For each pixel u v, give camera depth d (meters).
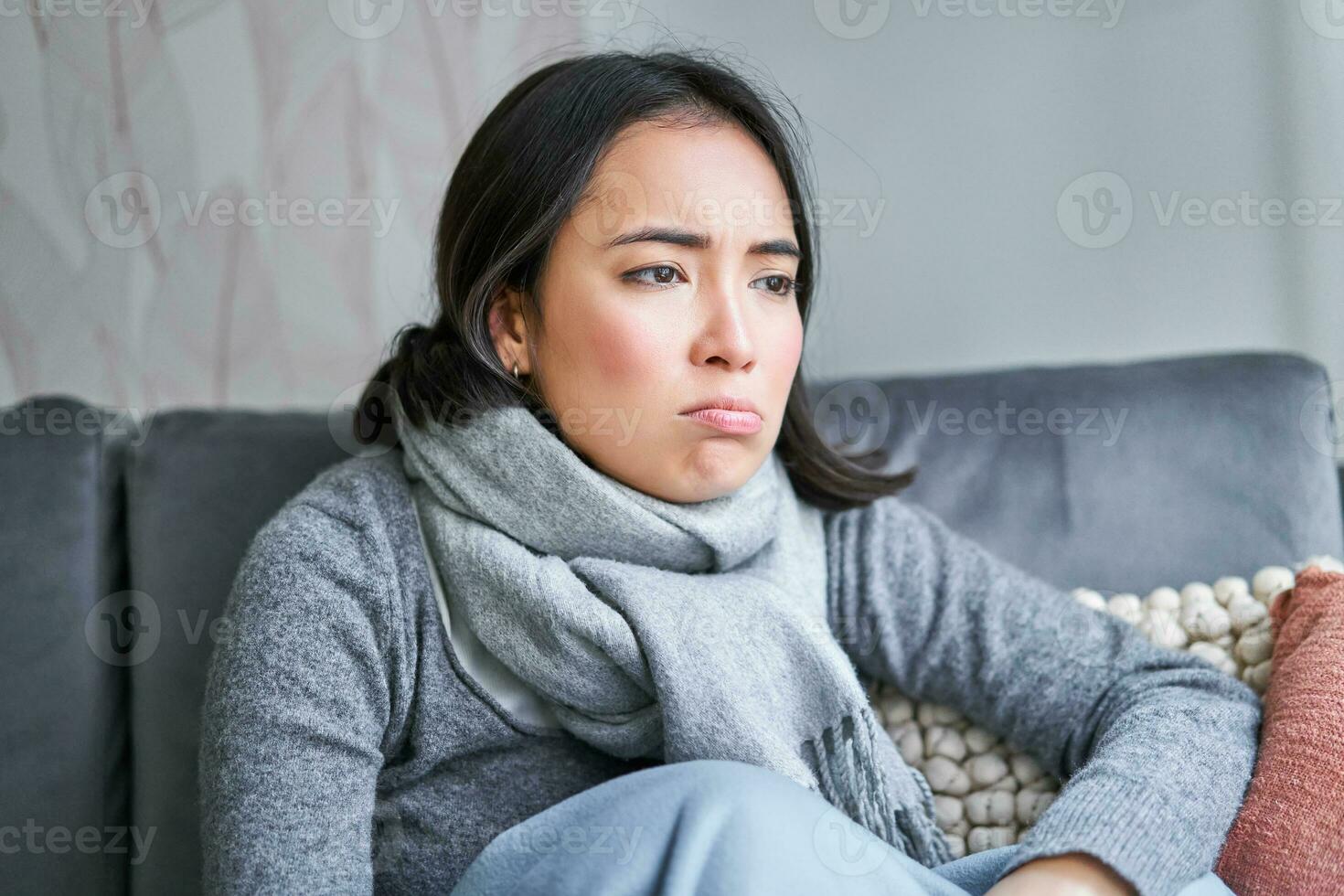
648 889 0.57
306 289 1.46
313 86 1.45
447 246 0.86
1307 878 0.66
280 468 0.97
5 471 0.92
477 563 0.77
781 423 0.87
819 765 0.78
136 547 0.95
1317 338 1.28
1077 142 1.39
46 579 0.91
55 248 1.40
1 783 0.88
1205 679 0.80
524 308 0.80
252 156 1.44
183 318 1.43
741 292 0.78
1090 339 1.40
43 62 1.38
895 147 1.45
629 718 0.77
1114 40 1.37
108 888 0.90
